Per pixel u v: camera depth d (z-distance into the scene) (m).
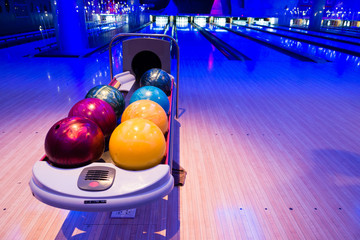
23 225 1.22
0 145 1.90
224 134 2.20
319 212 1.39
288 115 2.63
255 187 1.56
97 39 7.97
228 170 1.72
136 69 2.30
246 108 2.80
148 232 1.18
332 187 1.58
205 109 2.75
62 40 5.85
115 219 1.25
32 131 2.13
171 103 1.70
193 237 1.22
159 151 0.99
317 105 2.92
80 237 1.16
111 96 1.38
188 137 2.13
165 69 2.21
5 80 3.61
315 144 2.07
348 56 6.18
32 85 3.39
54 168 0.94
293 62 5.36
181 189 1.53
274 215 1.36
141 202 0.90
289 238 1.23
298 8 15.14
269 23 16.30
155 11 14.03
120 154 0.93
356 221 1.34
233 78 4.01
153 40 2.12
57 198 0.86
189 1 13.84
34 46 6.73
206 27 13.94
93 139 0.96
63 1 5.56
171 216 1.34
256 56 5.97
